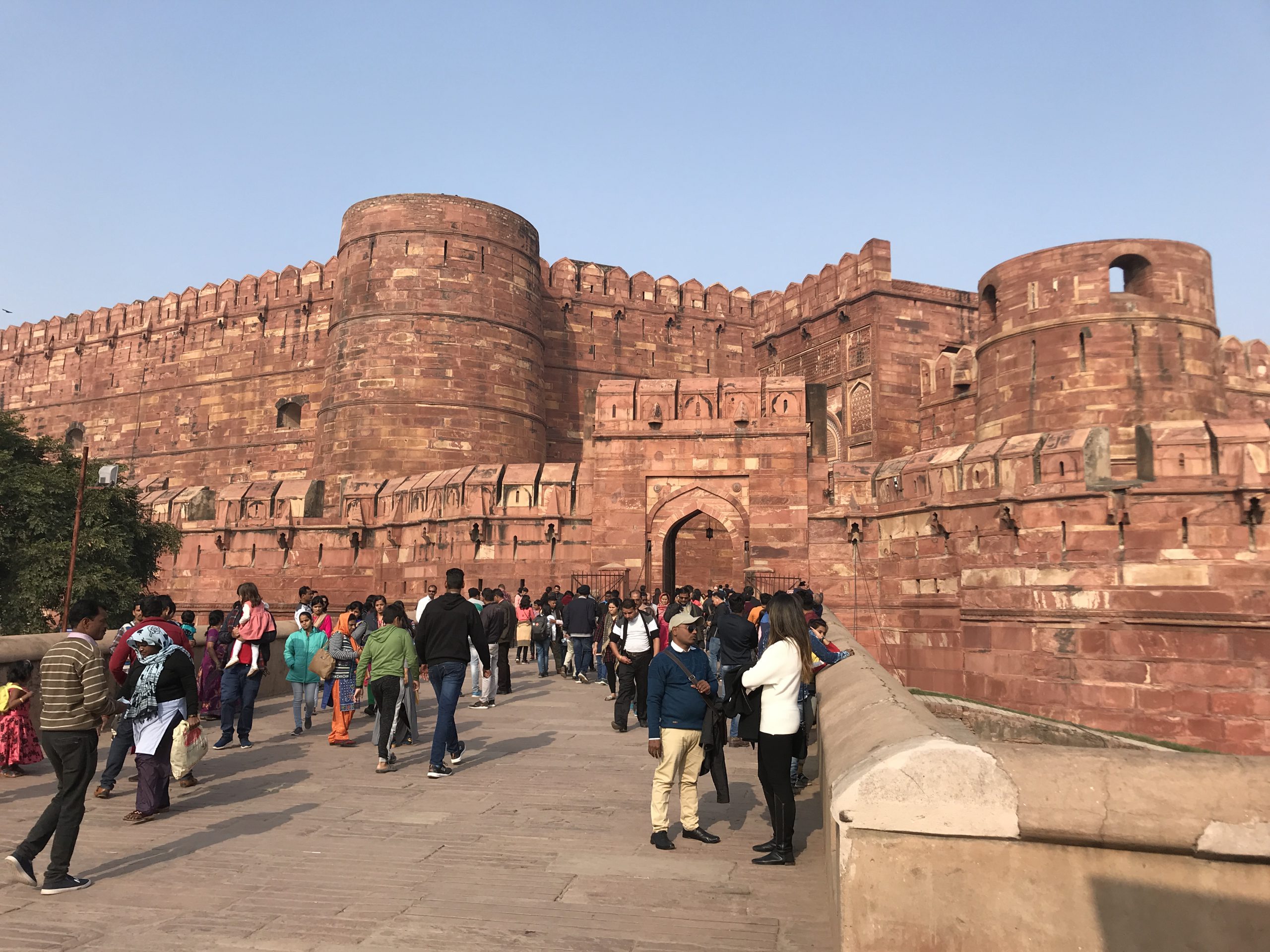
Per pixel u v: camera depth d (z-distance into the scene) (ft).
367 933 15.52
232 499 99.09
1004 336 93.86
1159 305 86.69
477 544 85.97
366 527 96.32
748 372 157.17
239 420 152.05
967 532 69.56
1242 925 10.01
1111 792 10.38
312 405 145.48
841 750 13.47
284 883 18.29
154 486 155.43
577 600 60.34
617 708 38.65
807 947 14.87
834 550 78.69
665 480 81.41
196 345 159.12
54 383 175.42
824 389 134.82
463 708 46.50
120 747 26.48
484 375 122.52
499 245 126.82
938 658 71.31
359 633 40.04
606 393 83.41
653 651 39.01
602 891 17.74
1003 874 10.61
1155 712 58.85
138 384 164.25
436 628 29.86
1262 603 56.29
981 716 61.67
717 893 17.60
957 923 10.60
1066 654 62.75
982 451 69.82
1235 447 58.34
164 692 24.18
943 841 10.79
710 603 58.95
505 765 31.17
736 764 31.99
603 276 150.51
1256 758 10.46
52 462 90.68
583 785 27.86
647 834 22.09
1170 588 59.21
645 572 80.07
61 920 16.21
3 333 185.06
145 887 18.08
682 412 82.28
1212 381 87.35
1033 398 90.17
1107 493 61.72
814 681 23.88
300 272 151.53
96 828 22.79
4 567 77.00
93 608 19.39
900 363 126.82
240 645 35.47
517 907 16.79
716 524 131.85
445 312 121.29
